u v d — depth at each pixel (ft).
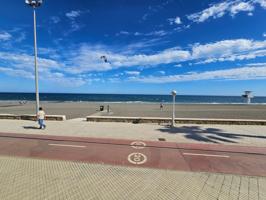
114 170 23.52
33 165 24.61
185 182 20.61
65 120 59.77
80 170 23.26
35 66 57.16
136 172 23.06
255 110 113.91
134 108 123.65
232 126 52.03
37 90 58.13
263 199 17.38
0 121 57.47
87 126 50.88
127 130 46.47
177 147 33.68
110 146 33.88
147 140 37.93
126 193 18.01
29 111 98.58
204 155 29.76
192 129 48.06
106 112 96.58
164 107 133.69
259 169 24.62
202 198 17.34
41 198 16.87
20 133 42.80
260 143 36.55
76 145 34.27
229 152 31.24
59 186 19.10
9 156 28.14
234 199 17.30
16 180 20.30
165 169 24.22
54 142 36.01
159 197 17.39
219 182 20.71
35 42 56.18
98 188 18.85
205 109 119.55
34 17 55.62
